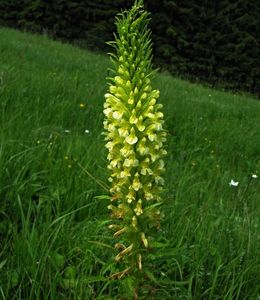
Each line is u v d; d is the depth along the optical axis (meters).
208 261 3.21
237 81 26.61
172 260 3.09
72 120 5.98
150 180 2.45
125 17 2.38
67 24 25.97
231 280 3.02
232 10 26.97
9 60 9.29
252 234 3.70
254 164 6.89
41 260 2.75
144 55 2.36
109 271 2.95
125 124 2.37
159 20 26.23
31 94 6.43
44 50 13.20
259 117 11.20
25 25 25.05
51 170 3.88
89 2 25.44
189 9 26.34
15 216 3.34
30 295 2.62
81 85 8.20
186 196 4.21
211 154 6.57
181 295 2.88
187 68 26.34
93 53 18.69
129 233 2.49
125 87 2.37
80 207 3.55
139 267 2.38
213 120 9.05
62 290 2.84
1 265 2.74
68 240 3.11
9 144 4.02
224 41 26.62
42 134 4.76
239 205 4.30
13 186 3.45
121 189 2.47
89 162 4.10
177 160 5.70
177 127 7.36
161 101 8.56
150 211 2.46
